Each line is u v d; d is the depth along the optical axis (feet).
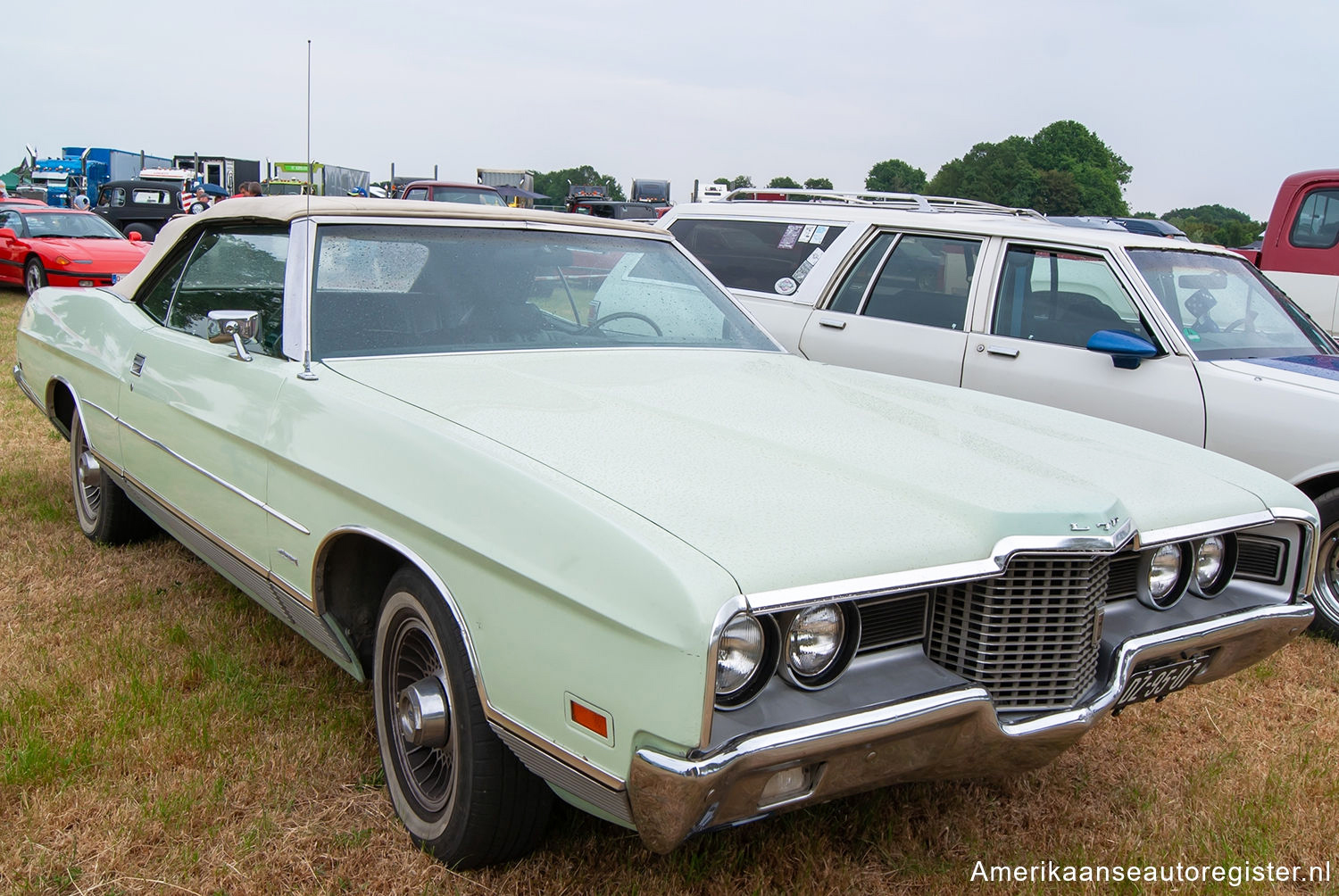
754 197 22.43
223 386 9.77
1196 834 8.58
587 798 6.31
